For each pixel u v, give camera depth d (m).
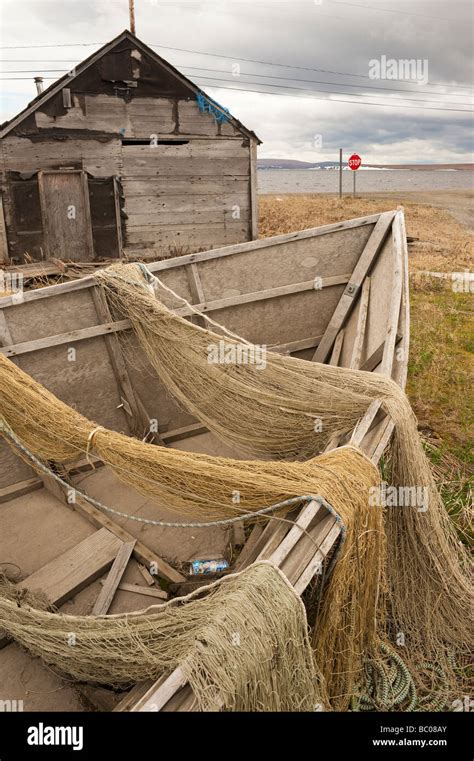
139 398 5.43
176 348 4.48
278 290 5.70
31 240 11.86
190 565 3.99
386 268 5.48
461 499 5.08
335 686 3.07
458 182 102.06
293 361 4.19
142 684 2.67
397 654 3.60
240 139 12.71
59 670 3.25
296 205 27.25
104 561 3.96
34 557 4.15
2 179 11.34
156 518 4.50
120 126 11.80
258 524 3.96
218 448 5.47
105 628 2.79
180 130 12.20
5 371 3.75
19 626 3.06
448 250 16.83
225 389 4.25
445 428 6.45
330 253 5.85
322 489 2.96
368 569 3.18
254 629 2.33
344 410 3.86
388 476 3.76
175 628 2.57
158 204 12.46
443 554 3.86
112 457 3.31
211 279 5.54
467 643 3.83
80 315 4.96
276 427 4.09
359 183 97.38
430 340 9.11
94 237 12.23
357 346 5.24
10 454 4.70
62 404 3.64
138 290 4.75
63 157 11.61
